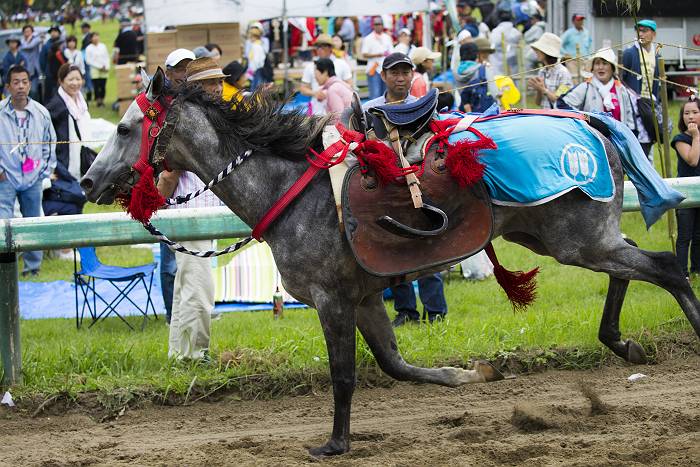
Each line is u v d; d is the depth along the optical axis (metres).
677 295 8.12
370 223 7.78
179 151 8.12
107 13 68.25
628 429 8.16
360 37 32.53
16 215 16.38
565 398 9.18
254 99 8.16
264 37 29.50
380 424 8.71
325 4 25.84
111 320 13.30
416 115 7.98
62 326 12.95
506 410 8.90
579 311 11.31
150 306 14.04
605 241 8.19
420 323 11.52
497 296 13.37
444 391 9.56
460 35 20.55
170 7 26.27
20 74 14.53
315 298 7.95
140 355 10.38
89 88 33.41
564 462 7.34
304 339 10.42
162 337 11.77
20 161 14.64
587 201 8.12
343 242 7.85
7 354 9.55
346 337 7.96
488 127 8.16
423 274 8.16
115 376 9.73
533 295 8.64
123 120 8.05
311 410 9.18
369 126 8.21
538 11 30.45
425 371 8.66
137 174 8.04
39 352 10.50
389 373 8.64
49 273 16.14
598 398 8.65
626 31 24.45
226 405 9.41
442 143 8.02
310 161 8.00
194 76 9.43
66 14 56.34
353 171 7.89
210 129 8.08
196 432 8.72
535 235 8.37
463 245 7.87
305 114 8.27
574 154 8.09
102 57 32.50
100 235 9.40
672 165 18.84
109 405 9.23
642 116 15.50
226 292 13.79
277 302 12.73
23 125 14.71
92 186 7.99
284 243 7.99
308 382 9.63
